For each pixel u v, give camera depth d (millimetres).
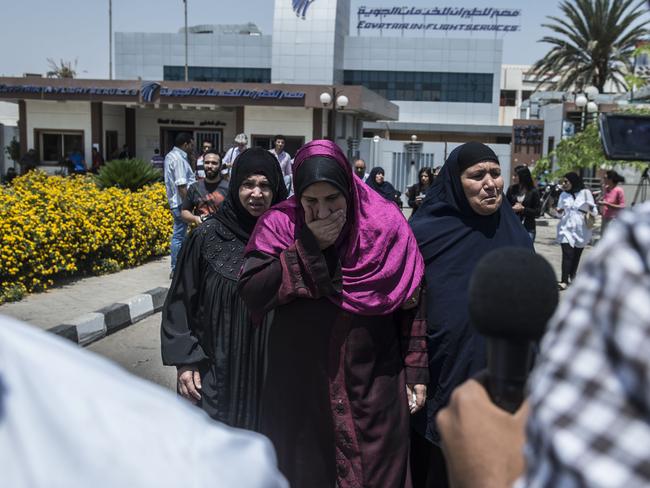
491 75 49125
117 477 808
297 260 2588
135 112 28031
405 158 32656
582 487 789
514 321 1202
